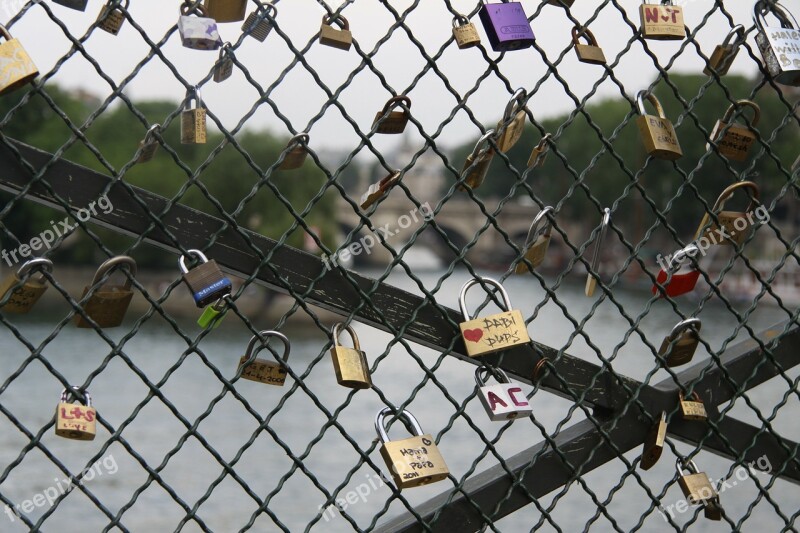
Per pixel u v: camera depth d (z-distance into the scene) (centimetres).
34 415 2888
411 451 267
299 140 248
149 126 234
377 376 3067
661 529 1673
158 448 2580
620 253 3956
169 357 3259
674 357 319
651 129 298
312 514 1927
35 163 224
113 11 232
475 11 269
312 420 2719
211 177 2219
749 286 3875
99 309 232
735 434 335
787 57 317
